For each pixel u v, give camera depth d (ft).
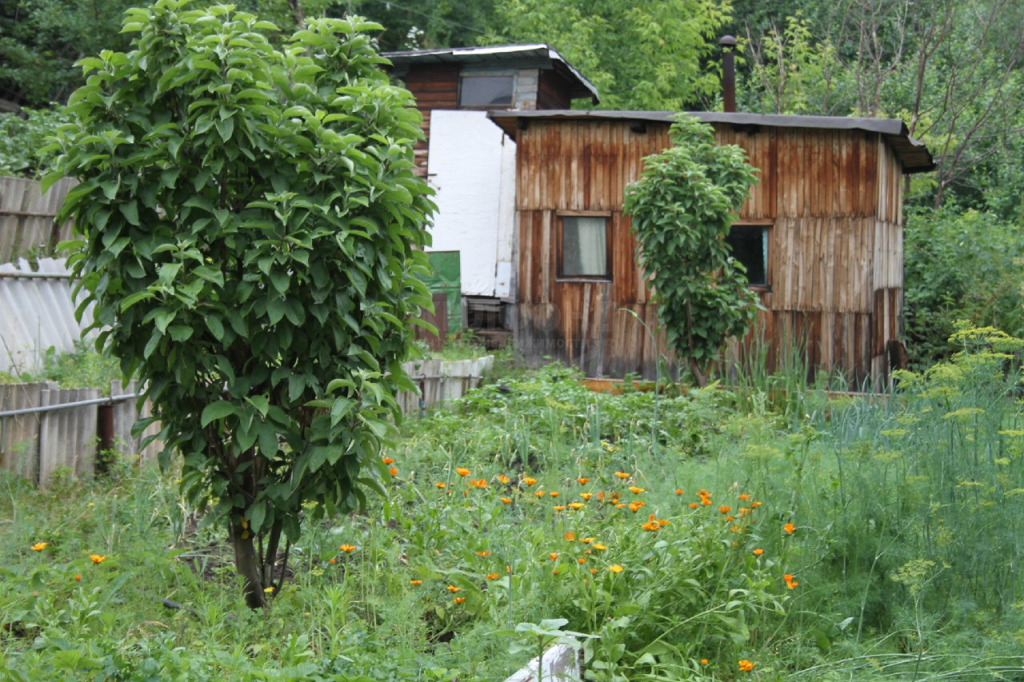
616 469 23.47
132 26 13.29
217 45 13.05
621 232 43.16
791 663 13.82
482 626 12.86
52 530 16.47
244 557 14.26
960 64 74.43
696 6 89.97
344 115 13.87
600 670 12.60
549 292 43.80
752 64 98.32
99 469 21.91
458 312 48.03
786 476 18.16
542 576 14.07
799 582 15.28
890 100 75.77
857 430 25.13
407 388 15.28
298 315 13.30
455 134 55.57
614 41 93.04
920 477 16.34
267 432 13.37
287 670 10.42
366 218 13.62
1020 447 16.10
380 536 16.02
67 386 25.17
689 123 35.19
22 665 9.98
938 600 14.94
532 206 44.01
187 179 13.53
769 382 31.86
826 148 41.32
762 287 41.81
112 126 13.29
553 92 62.44
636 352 42.83
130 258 13.35
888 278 43.70
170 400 13.61
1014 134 75.77
